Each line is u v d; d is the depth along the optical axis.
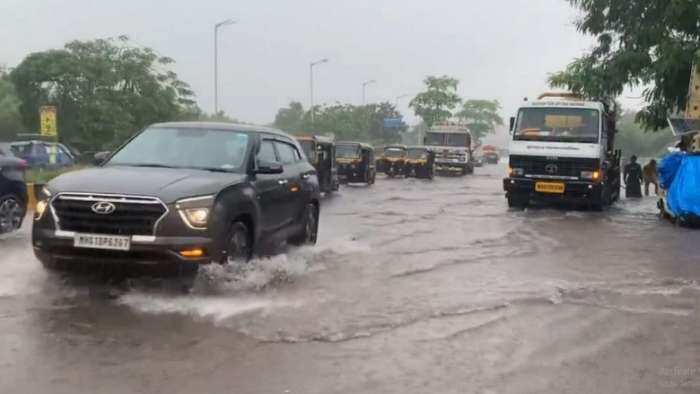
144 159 8.01
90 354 5.13
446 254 10.14
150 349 5.28
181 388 4.52
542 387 4.65
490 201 21.58
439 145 45.69
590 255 10.29
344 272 8.48
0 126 40.41
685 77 18.39
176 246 6.61
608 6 19.98
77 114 35.69
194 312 6.29
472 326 6.09
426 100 74.06
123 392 4.43
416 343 5.56
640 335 5.91
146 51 38.25
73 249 6.66
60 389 4.45
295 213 9.42
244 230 7.67
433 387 4.61
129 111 36.31
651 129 20.17
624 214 17.69
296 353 5.26
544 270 8.92
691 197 14.36
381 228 13.40
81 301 6.61
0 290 6.99
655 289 7.79
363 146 32.66
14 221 10.78
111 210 6.60
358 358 5.17
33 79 35.62
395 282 7.95
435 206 19.36
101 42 37.66
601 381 4.79
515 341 5.68
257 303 6.70
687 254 10.48
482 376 4.84
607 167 19.66
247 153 8.12
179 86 39.19
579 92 20.69
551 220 15.70
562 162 18.25
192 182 7.04
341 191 27.38
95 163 8.20
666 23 18.55
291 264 8.67
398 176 41.88
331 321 6.15
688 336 5.90
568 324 6.23
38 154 25.34
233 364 4.99
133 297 6.75
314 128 63.25
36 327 5.76
